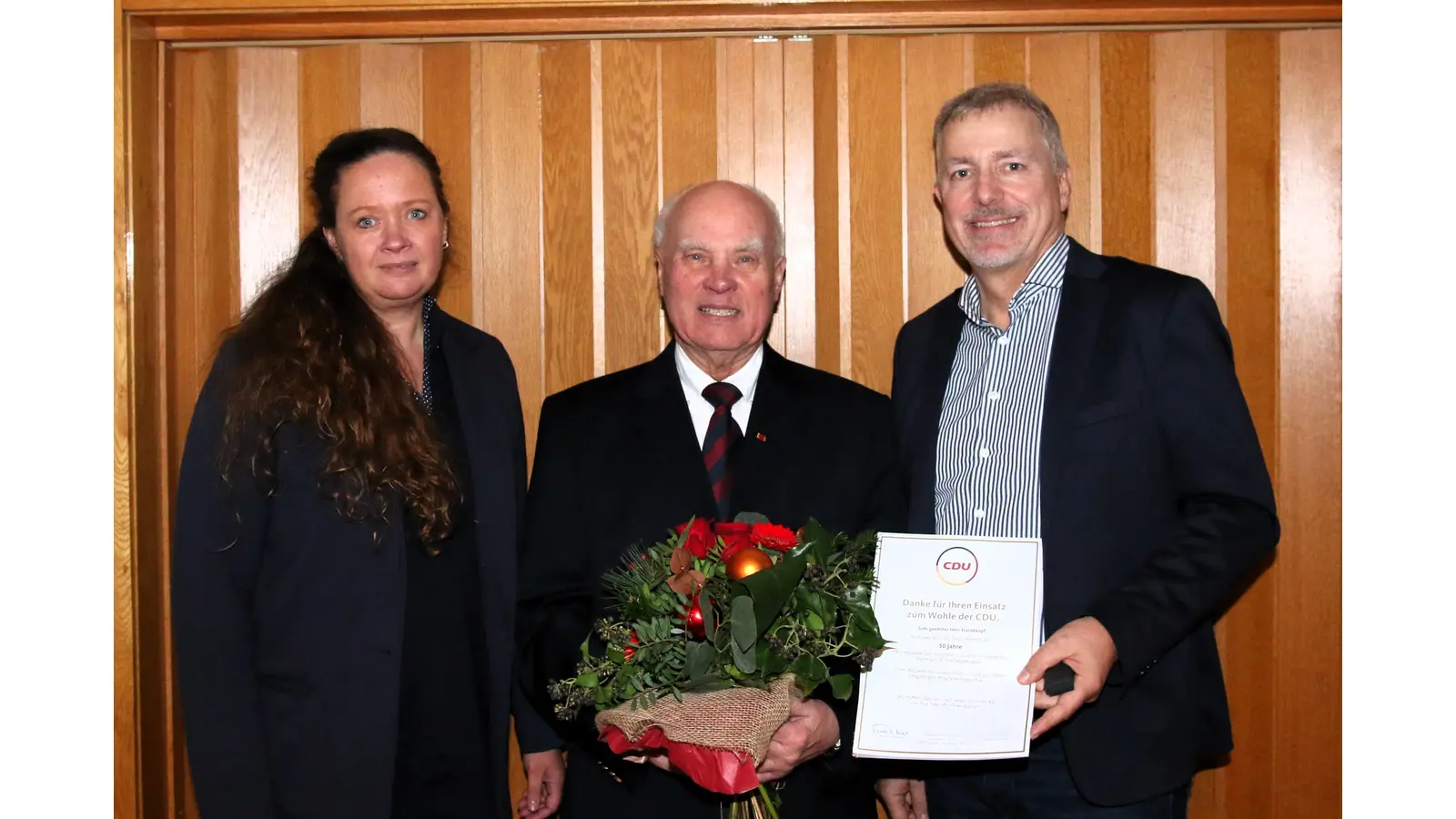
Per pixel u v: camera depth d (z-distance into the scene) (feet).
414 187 5.80
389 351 5.66
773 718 4.60
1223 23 7.37
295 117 7.58
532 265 7.58
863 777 5.71
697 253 5.81
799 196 7.55
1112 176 7.50
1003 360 5.92
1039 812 5.80
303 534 5.37
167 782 7.40
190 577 5.32
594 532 5.78
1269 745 7.55
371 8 7.04
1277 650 7.55
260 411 5.30
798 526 5.67
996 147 5.81
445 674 5.65
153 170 7.25
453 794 5.65
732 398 5.98
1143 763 5.51
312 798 5.37
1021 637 5.18
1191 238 7.49
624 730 4.73
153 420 7.23
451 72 7.55
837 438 5.94
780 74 7.52
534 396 7.61
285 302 5.57
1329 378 7.49
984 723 5.13
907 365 6.46
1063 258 6.01
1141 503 5.57
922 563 5.29
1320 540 7.52
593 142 7.55
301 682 5.39
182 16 7.11
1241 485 5.44
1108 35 7.48
